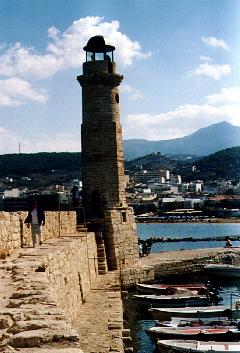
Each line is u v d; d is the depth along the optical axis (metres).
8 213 23.47
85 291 36.03
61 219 39.38
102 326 26.59
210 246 119.19
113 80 54.94
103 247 50.47
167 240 132.25
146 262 59.78
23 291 12.47
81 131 55.53
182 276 61.44
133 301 43.09
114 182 54.50
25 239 26.89
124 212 54.31
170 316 37.53
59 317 9.69
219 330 31.69
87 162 54.81
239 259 70.75
